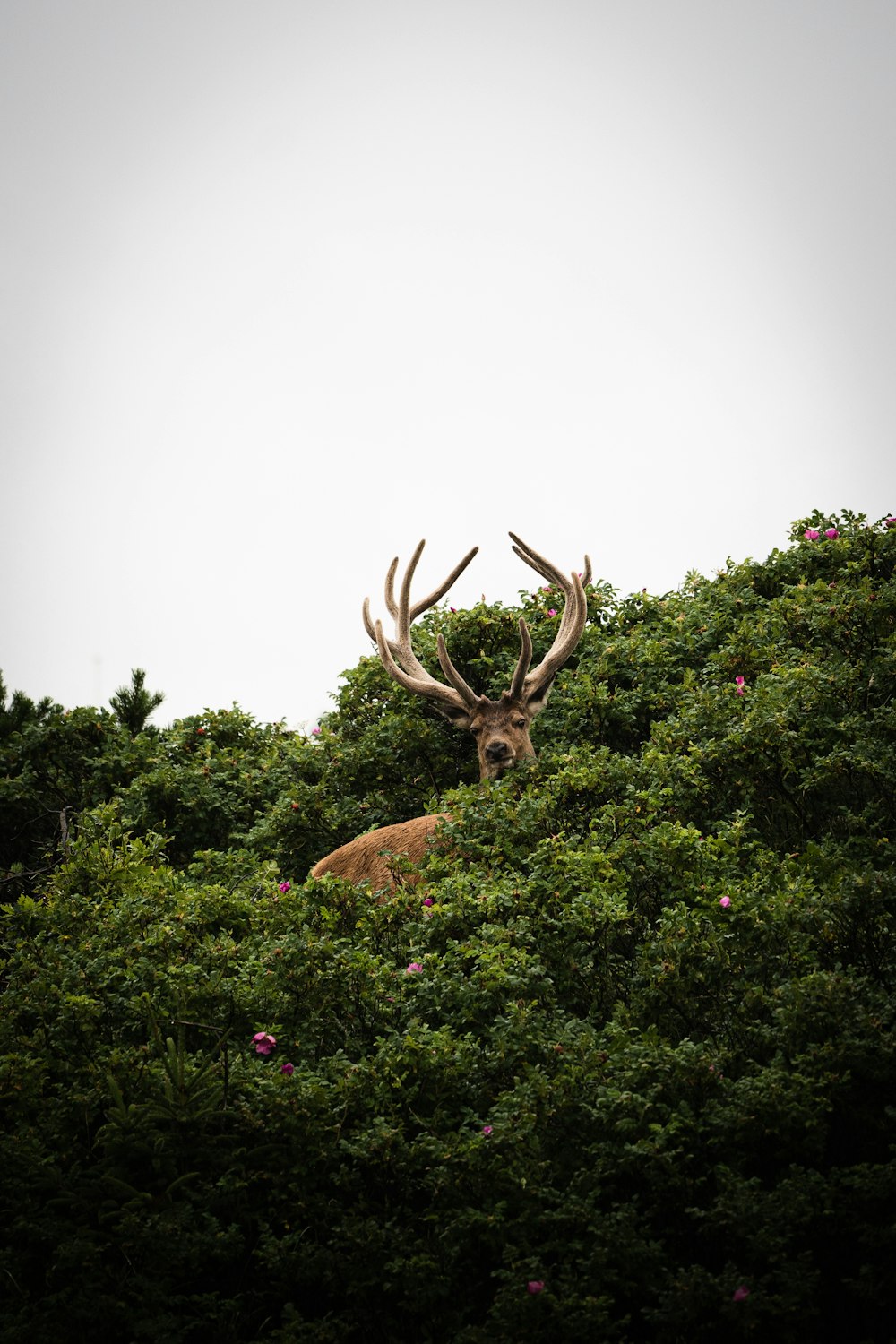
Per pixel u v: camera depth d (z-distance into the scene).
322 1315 13.08
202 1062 15.45
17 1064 15.41
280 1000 16.69
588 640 32.03
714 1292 11.49
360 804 29.75
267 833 28.28
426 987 16.39
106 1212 13.60
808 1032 13.69
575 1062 14.22
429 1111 14.58
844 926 15.61
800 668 23.41
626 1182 13.25
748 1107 12.69
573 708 28.41
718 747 21.61
